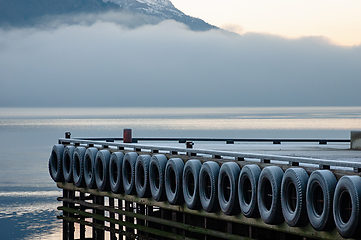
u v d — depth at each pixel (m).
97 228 23.64
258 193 15.12
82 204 24.56
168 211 20.23
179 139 29.95
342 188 12.39
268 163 15.34
